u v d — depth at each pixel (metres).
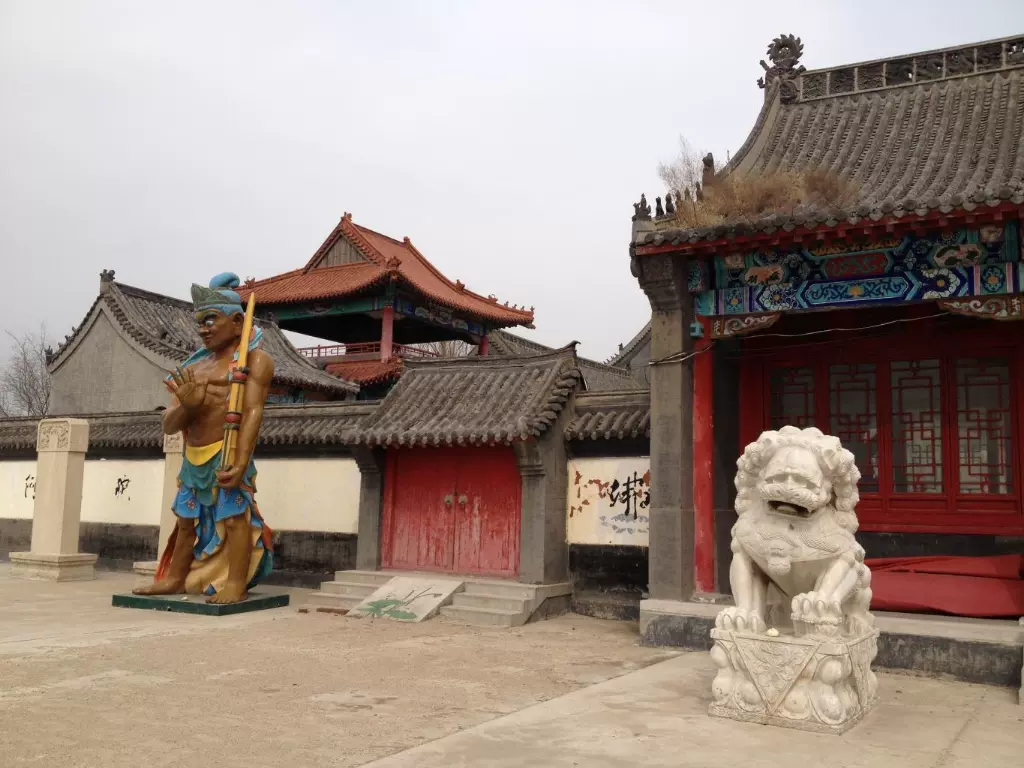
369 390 35.78
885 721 7.95
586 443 15.52
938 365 13.44
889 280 11.98
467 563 15.70
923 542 13.22
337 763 6.42
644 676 9.76
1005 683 9.73
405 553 16.30
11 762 6.34
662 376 13.04
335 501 18.41
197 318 15.29
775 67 17.72
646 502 14.83
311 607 14.98
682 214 13.29
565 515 15.48
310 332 43.22
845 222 11.09
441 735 7.24
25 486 23.34
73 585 18.20
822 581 8.16
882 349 13.80
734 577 8.62
